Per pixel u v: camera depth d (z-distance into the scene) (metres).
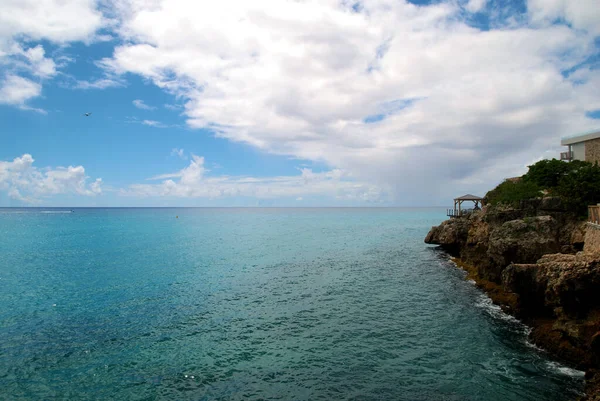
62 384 15.23
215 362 17.16
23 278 35.03
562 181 32.44
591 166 32.28
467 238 40.66
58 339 20.00
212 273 37.31
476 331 20.52
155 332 20.97
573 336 16.41
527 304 21.67
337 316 23.45
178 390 14.75
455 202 54.91
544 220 27.22
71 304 26.50
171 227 101.31
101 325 22.17
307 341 19.47
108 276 35.94
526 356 17.30
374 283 32.50
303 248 56.62
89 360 17.42
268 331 20.98
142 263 43.09
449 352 17.86
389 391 14.45
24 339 19.98
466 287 30.81
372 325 21.72
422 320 22.48
